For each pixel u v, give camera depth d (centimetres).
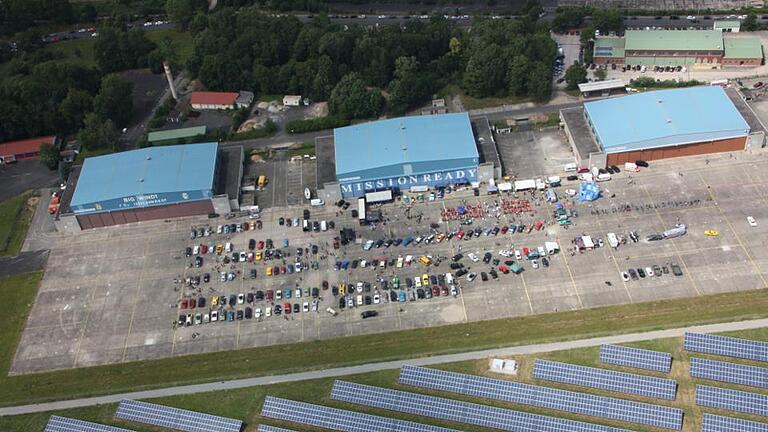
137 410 14250
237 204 19062
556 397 13388
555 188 18575
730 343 13862
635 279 15850
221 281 17112
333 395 14075
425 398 13700
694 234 16712
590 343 14512
